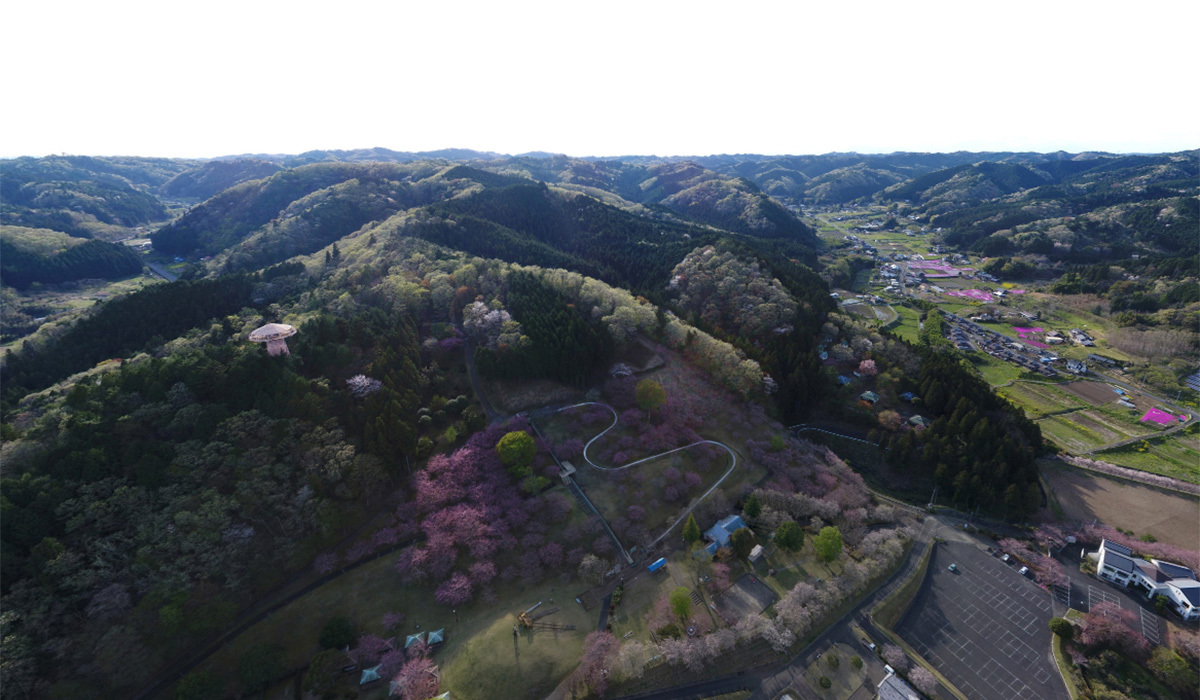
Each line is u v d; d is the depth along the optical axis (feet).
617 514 391.65
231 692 282.15
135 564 298.76
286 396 405.18
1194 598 322.34
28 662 255.09
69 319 636.89
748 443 466.29
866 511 404.57
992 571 366.84
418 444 421.59
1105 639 307.58
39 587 279.28
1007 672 299.99
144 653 282.15
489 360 501.97
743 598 334.03
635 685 285.84
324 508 353.31
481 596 329.72
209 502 330.54
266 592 333.62
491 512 373.40
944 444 457.68
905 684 282.15
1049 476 463.83
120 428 348.79
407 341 505.25
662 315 610.24
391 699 275.80
